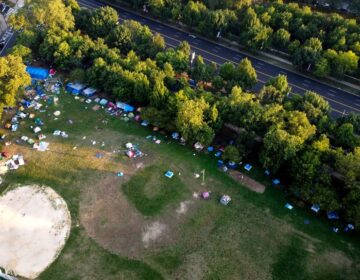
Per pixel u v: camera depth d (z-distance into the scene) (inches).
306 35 6461.6
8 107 5447.8
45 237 4141.2
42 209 4372.5
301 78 6240.2
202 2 7298.2
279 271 3937.0
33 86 5846.5
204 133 4832.7
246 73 5600.4
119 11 7593.5
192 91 5295.3
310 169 4360.2
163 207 4419.3
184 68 5885.8
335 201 4266.7
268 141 4601.4
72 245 4074.8
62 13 6358.3
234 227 4274.1
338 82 6151.6
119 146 5049.2
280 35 6382.9
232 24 6771.7
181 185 4638.3
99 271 3880.4
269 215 4399.6
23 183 4608.8
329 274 3932.1
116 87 5487.2
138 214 4347.9
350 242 4197.8
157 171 4771.2
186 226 4256.9
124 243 4094.5
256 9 6860.2
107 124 5339.6
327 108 5182.1
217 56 6604.3
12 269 3880.4
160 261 3964.1
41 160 4847.4
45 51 6003.9
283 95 5339.6
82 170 4753.9
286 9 6840.6
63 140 5093.5
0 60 5191.9
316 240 4197.8
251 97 5187.0
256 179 4756.4
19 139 5073.8
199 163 4891.7
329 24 6550.2
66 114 5452.8
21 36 6136.8
